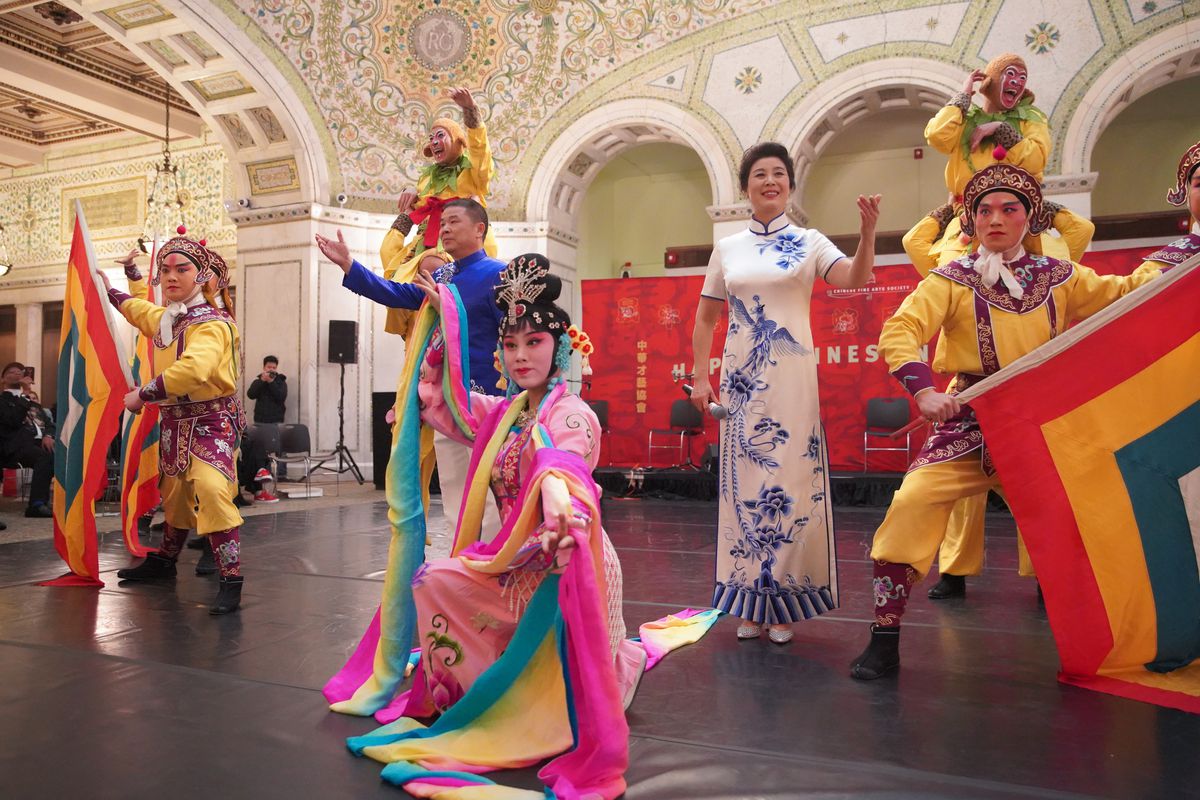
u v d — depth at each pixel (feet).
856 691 8.39
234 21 34.99
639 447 36.06
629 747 6.82
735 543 10.52
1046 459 8.64
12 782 6.12
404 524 8.39
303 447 31.32
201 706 7.85
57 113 50.21
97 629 10.87
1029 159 13.15
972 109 13.38
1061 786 6.03
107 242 53.26
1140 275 9.32
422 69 39.24
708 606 12.61
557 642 6.41
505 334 7.31
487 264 9.98
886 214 47.01
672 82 36.94
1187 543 8.52
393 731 6.91
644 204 53.01
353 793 5.95
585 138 38.29
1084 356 8.61
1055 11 31.32
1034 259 9.30
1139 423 8.63
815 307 33.55
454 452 9.08
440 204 11.14
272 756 6.63
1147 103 40.73
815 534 10.29
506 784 6.12
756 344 10.41
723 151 36.17
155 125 47.70
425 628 7.20
